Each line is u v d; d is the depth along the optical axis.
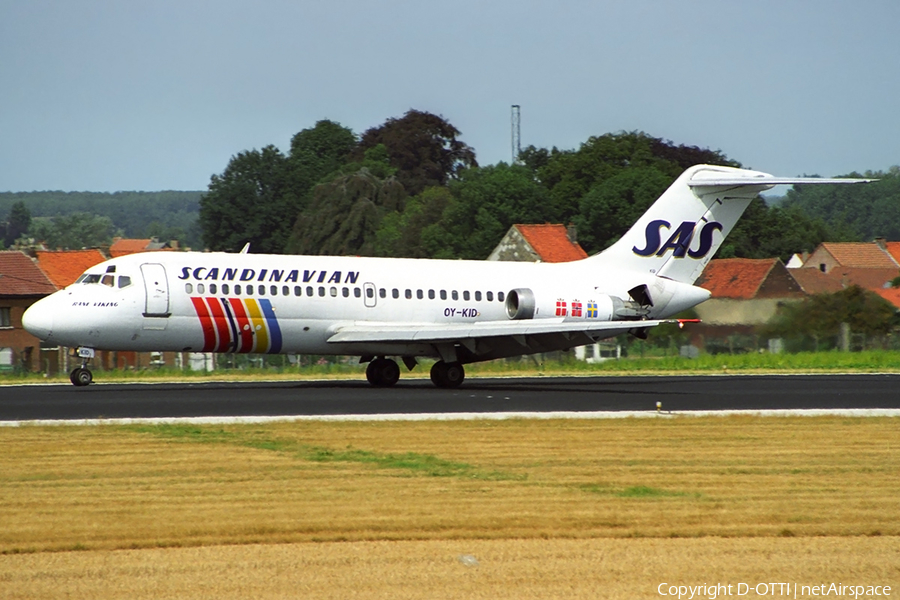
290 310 141.12
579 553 54.94
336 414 107.31
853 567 53.31
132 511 62.28
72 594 48.06
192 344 138.75
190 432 93.12
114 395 128.25
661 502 66.31
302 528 58.56
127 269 135.75
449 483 71.44
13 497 65.94
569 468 77.94
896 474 76.94
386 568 52.06
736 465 80.06
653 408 117.00
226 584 49.53
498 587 49.47
